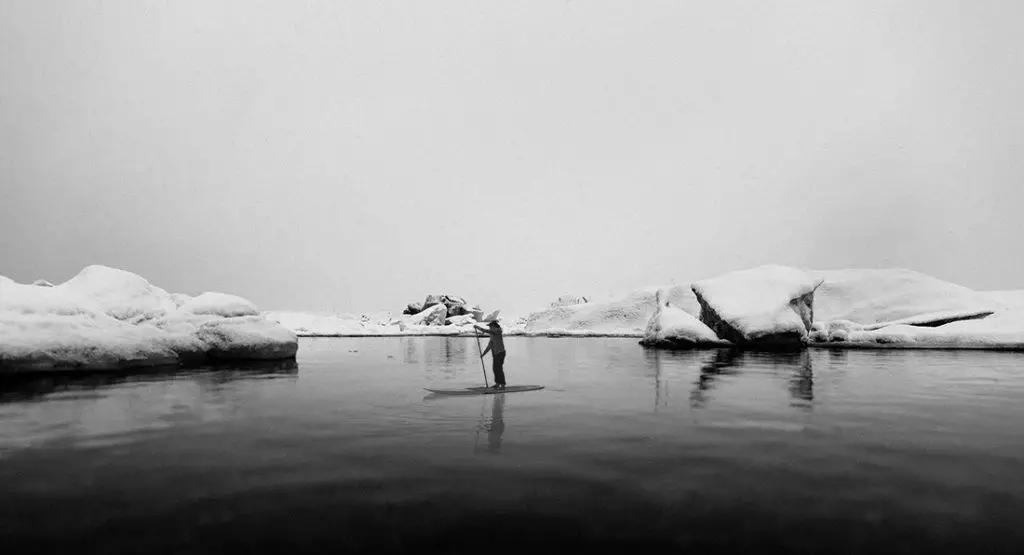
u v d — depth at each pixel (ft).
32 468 14.16
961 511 10.93
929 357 56.65
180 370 42.80
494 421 20.43
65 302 42.68
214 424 20.06
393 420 20.67
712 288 83.05
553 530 10.04
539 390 29.63
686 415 21.63
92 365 40.65
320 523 10.38
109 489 12.44
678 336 77.20
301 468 14.06
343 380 35.55
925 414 21.76
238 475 13.47
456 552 9.17
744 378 35.78
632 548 9.30
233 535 9.86
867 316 102.94
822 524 10.30
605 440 17.08
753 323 73.56
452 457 15.06
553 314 158.20
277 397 27.32
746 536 9.78
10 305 39.55
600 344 92.99
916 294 102.12
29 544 9.47
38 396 27.81
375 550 9.23
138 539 9.69
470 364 49.93
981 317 89.56
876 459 14.76
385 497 11.81
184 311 54.65
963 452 15.48
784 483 12.71
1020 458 14.83
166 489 12.41
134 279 57.31
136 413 22.49
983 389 29.73
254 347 53.47
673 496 11.85
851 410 22.74
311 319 178.19
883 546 9.36
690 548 9.30
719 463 14.38
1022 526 10.19
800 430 18.57
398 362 52.80
